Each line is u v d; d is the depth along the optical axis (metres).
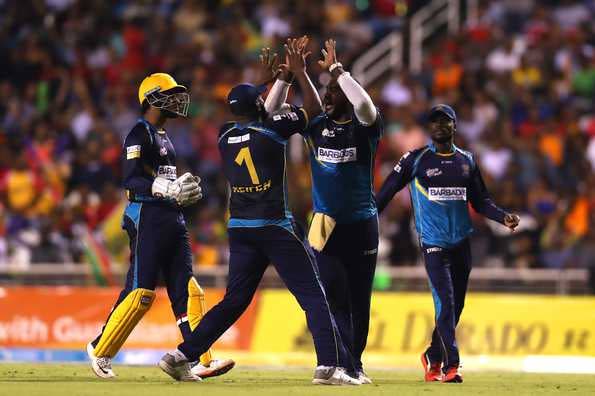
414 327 47.78
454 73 70.56
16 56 75.44
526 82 70.62
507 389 29.55
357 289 30.28
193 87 70.31
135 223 30.09
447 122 32.94
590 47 73.19
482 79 71.06
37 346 49.84
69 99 71.81
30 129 68.81
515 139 64.88
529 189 60.09
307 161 61.38
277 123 28.48
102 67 74.19
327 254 29.84
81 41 77.00
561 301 47.50
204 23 77.69
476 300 48.06
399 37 75.88
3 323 50.19
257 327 48.94
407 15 78.31
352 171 29.34
